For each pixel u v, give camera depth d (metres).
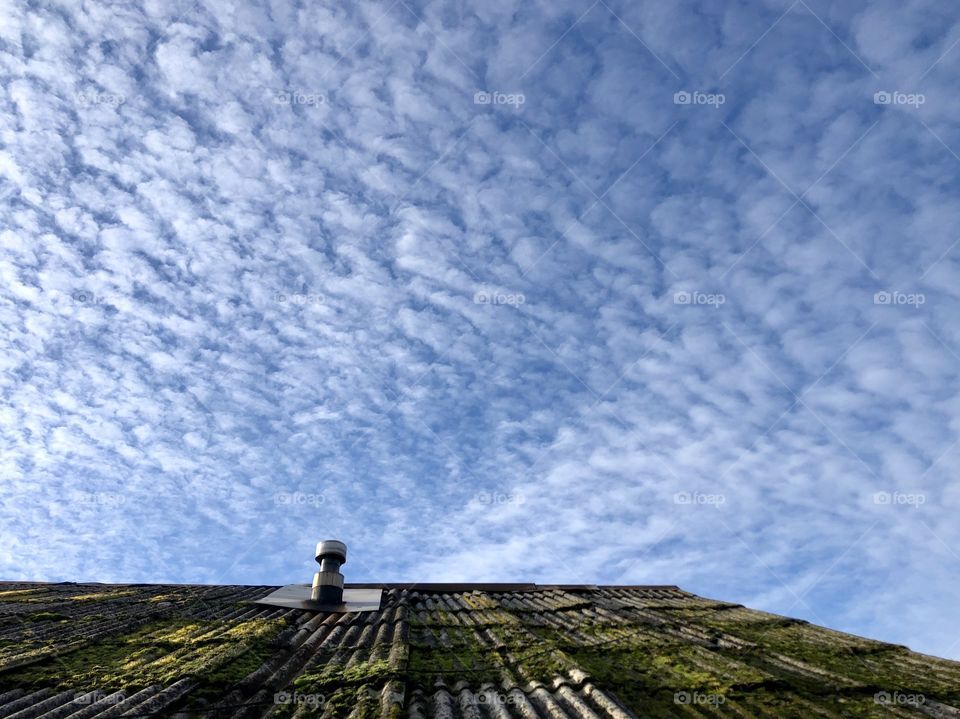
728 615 9.93
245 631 7.88
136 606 9.62
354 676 6.44
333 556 10.80
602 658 7.44
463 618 9.64
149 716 5.18
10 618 8.35
